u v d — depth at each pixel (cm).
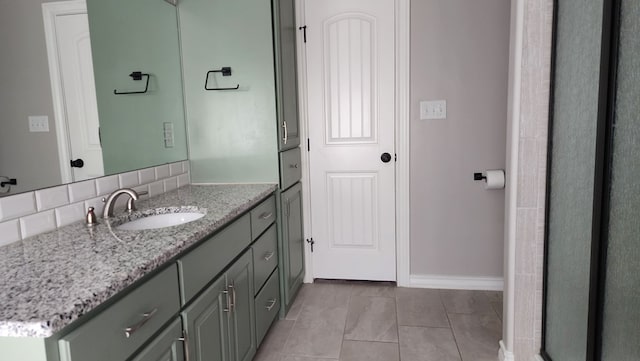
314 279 297
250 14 219
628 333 118
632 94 114
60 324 74
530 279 180
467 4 252
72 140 150
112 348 91
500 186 244
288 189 252
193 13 223
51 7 142
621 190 121
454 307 251
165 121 214
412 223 277
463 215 271
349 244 289
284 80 238
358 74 271
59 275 93
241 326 171
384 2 262
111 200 153
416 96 264
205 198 188
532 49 167
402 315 242
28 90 132
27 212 128
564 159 159
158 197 193
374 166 278
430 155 268
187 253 126
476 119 261
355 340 217
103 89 168
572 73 151
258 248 196
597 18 133
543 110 169
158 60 208
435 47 258
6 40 123
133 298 99
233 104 226
